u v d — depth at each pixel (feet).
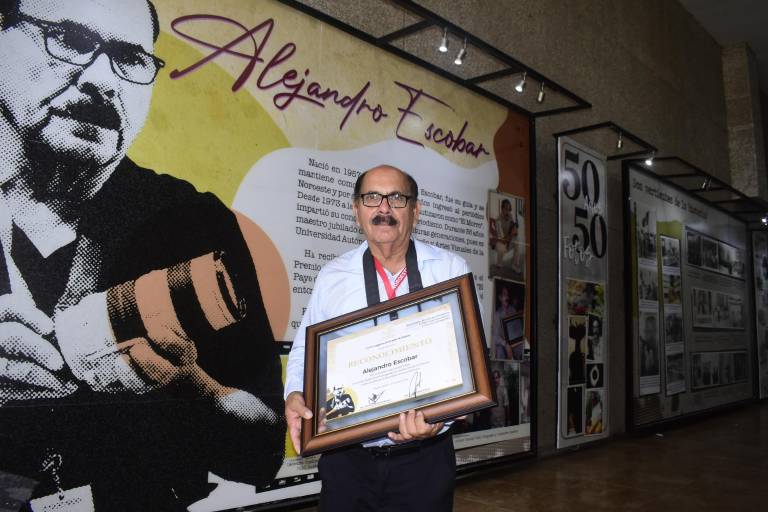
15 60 8.77
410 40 15.72
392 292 6.92
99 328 9.30
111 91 9.68
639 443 21.97
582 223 20.07
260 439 11.00
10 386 8.43
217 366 10.57
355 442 5.89
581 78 23.30
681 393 27.04
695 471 17.42
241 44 11.41
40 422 8.64
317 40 12.76
